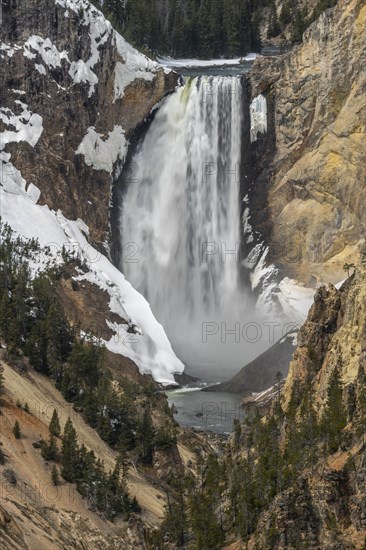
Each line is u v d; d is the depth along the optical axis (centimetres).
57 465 16688
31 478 16238
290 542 13738
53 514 15738
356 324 16400
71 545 15300
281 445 16175
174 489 18012
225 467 16400
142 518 16600
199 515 15200
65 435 16950
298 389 16988
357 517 13688
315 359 17175
